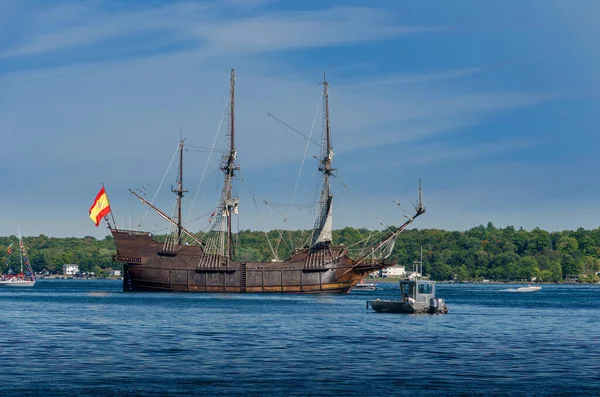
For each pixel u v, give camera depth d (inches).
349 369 3009.4
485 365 3139.8
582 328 4963.1
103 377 2807.6
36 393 2539.4
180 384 2689.5
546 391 2628.0
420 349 3627.0
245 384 2701.8
